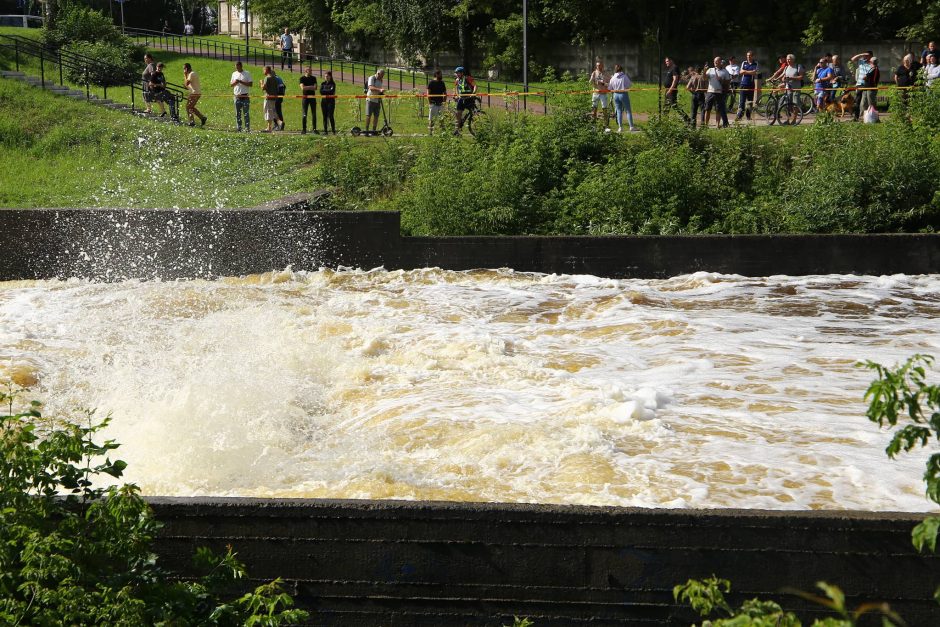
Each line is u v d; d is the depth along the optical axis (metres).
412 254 17.41
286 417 9.62
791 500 7.41
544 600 5.70
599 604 5.68
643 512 5.62
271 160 24.23
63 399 10.48
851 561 5.56
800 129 22.92
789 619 3.56
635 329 13.26
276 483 8.00
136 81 33.78
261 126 27.47
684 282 16.70
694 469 8.02
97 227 17.61
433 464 8.30
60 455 4.91
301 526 5.77
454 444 8.73
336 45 52.38
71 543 4.54
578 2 44.31
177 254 17.59
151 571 5.05
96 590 4.58
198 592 4.95
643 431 8.93
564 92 23.22
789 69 24.70
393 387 10.66
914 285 16.12
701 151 22.19
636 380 10.80
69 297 15.63
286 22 52.84
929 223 20.00
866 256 16.91
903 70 24.56
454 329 13.12
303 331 13.09
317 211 17.41
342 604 5.79
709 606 4.04
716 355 11.83
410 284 16.52
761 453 8.38
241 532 5.79
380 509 5.72
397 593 5.76
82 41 38.12
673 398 10.05
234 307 14.72
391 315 14.12
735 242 16.95
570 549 5.67
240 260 17.55
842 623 3.27
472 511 5.69
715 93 23.72
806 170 21.09
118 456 8.73
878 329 13.24
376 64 49.41
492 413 9.53
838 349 12.15
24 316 14.24
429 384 10.73
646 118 28.03
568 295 15.45
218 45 53.00
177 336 13.02
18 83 28.22
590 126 22.53
